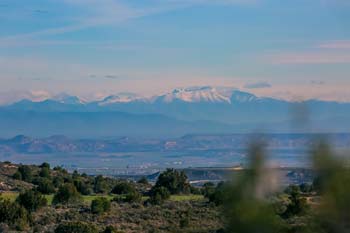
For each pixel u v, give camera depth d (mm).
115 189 199375
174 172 191125
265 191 17375
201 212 118625
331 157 16875
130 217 132375
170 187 186000
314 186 17094
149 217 129750
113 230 111688
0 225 120812
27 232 118875
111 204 151375
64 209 146375
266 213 17172
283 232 16938
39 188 191250
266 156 17375
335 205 16750
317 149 16953
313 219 17016
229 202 17547
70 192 159375
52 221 130625
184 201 153375
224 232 17672
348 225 16672
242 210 17312
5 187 198375
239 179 17469
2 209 125188
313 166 17000
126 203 156625
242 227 17344
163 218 127188
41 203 144250
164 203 152500
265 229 17172
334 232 16828
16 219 124500
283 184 17297
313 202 17109
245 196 17391
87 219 132125
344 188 16688
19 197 143625
